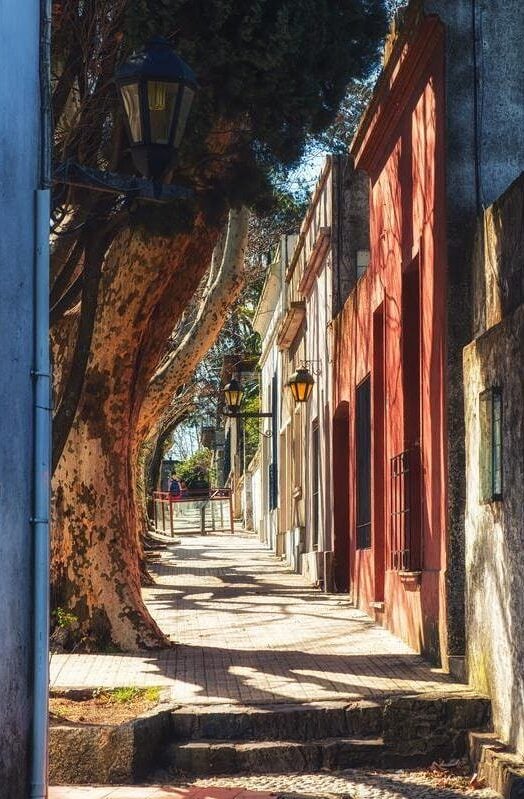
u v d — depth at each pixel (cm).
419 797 807
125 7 1021
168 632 1384
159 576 2253
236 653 1206
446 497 1077
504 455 899
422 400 1184
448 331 1087
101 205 1016
